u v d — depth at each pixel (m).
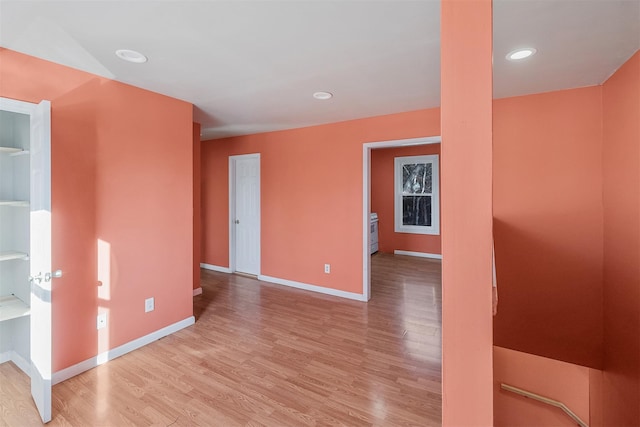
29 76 2.07
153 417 1.88
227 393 2.11
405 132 3.53
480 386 0.79
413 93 2.88
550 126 2.75
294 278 4.49
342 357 2.58
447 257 0.81
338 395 2.10
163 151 2.90
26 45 1.93
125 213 2.62
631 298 2.11
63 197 2.25
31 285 2.01
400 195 6.83
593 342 2.61
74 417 1.88
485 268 0.78
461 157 0.79
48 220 1.83
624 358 2.20
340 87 2.72
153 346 2.75
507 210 2.93
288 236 4.52
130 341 2.66
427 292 4.28
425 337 2.94
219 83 2.61
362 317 3.41
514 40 1.87
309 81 2.58
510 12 1.58
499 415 2.61
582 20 1.65
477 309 0.79
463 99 0.79
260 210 4.79
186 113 3.11
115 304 2.56
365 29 1.77
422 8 1.57
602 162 2.55
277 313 3.52
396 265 5.85
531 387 2.66
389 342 2.84
